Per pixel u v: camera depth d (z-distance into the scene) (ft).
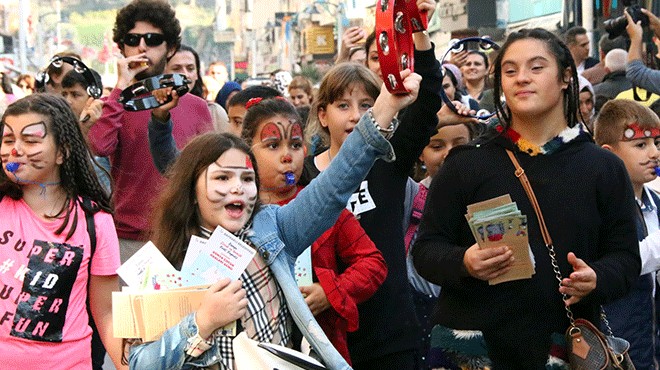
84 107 27.30
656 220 23.08
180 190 14.94
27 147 16.89
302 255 18.01
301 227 14.82
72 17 228.84
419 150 19.79
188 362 14.01
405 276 19.89
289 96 47.03
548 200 16.87
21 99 17.25
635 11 32.83
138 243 25.94
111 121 25.22
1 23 208.13
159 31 27.43
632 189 17.22
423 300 22.91
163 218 15.05
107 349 17.39
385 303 19.49
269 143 19.39
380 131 14.34
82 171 17.48
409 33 14.47
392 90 14.17
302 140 19.75
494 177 17.22
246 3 358.23
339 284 18.08
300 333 15.05
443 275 17.02
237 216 14.76
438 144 24.54
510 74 17.20
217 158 14.78
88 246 17.20
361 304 19.39
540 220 16.80
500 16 82.02
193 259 14.43
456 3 89.30
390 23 13.75
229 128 29.58
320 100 20.81
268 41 318.86
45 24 255.09
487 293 16.97
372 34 27.91
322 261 18.76
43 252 16.92
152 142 23.35
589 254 16.94
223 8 312.29
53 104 17.25
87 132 24.89
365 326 19.40
